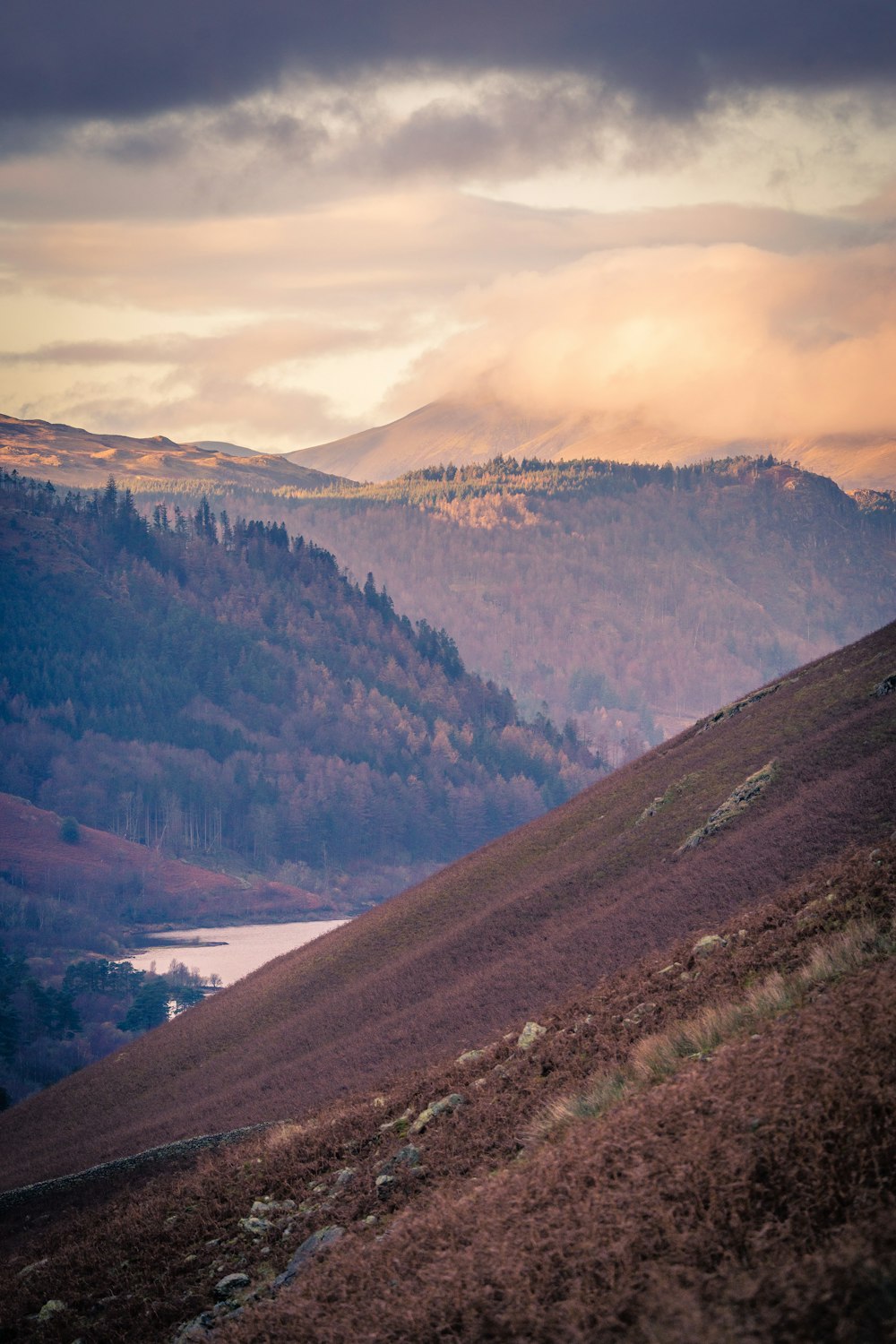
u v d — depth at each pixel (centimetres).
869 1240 556
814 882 2103
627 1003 1817
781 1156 673
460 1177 1191
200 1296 1253
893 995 859
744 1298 544
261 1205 1541
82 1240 1823
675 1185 695
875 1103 683
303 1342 795
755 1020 1185
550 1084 1443
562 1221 737
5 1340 1389
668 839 4938
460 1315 678
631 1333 563
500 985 4019
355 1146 1714
